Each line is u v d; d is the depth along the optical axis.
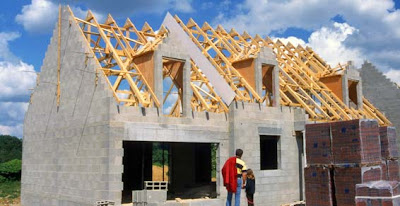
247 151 19.78
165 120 17.41
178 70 20.09
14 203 28.16
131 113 16.39
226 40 24.89
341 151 12.69
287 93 25.98
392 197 11.31
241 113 19.83
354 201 12.17
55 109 19.94
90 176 16.56
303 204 20.70
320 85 26.39
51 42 21.08
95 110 16.59
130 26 21.23
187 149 26.30
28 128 22.83
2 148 59.53
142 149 21.97
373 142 12.93
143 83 18.12
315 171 13.22
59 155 19.11
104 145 15.84
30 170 22.09
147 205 15.63
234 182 12.39
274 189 20.59
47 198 19.89
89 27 20.12
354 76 27.55
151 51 17.92
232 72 22.34
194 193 22.69
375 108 29.39
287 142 21.75
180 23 24.77
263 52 21.92
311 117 23.02
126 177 22.77
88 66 17.39
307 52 29.97
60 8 20.33
